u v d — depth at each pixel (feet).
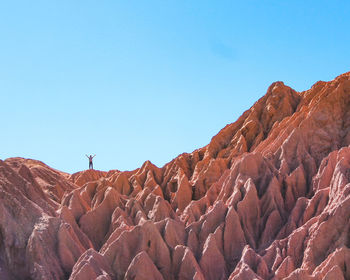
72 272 171.32
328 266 162.71
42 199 210.79
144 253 178.81
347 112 255.50
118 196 238.89
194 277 176.96
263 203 216.33
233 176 236.02
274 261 180.34
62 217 212.84
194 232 203.31
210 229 205.46
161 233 200.03
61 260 182.91
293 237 185.88
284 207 217.97
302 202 206.90
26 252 180.75
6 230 184.65
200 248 198.80
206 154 304.91
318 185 217.56
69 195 245.45
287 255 182.70
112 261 185.37
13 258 180.65
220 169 273.95
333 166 220.84
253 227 208.95
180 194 266.98
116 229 206.08
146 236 191.52
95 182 287.28
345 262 164.14
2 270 176.35
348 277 162.30
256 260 177.88
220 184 248.73
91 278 168.76
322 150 244.63
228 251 198.49
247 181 222.07
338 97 259.60
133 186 290.35
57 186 305.73
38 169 315.37
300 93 321.11
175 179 292.40
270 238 203.21
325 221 181.88
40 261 177.17
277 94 310.04
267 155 249.75
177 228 203.41
